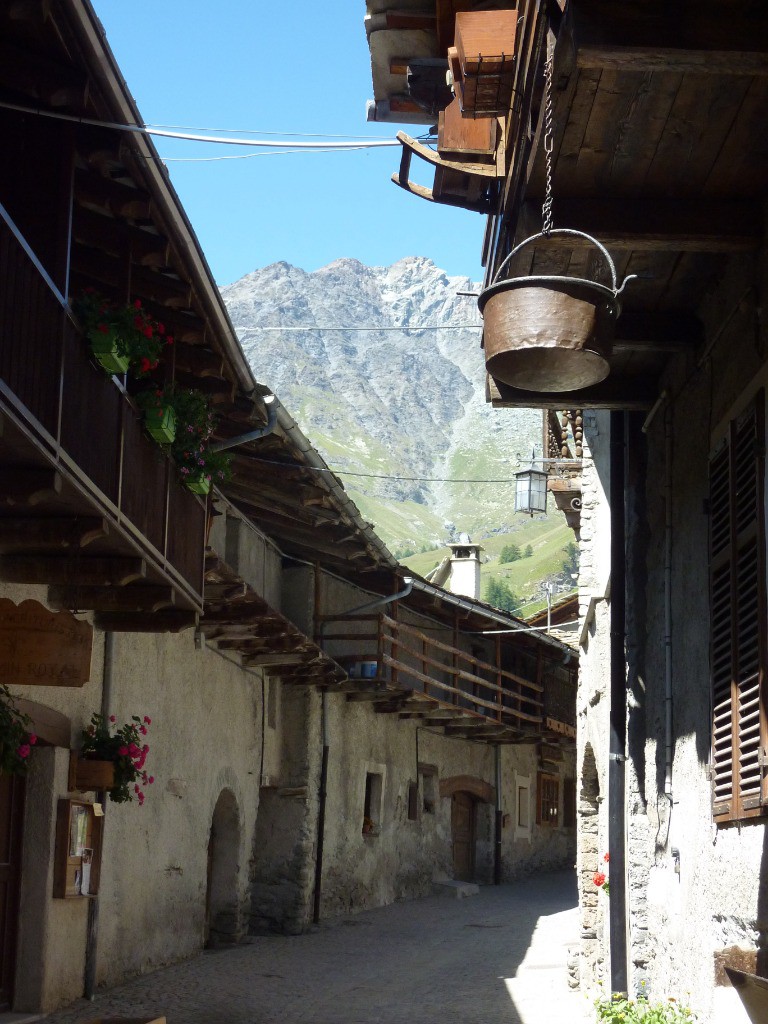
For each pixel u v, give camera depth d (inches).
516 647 1015.0
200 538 410.9
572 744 1129.4
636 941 354.3
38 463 265.0
